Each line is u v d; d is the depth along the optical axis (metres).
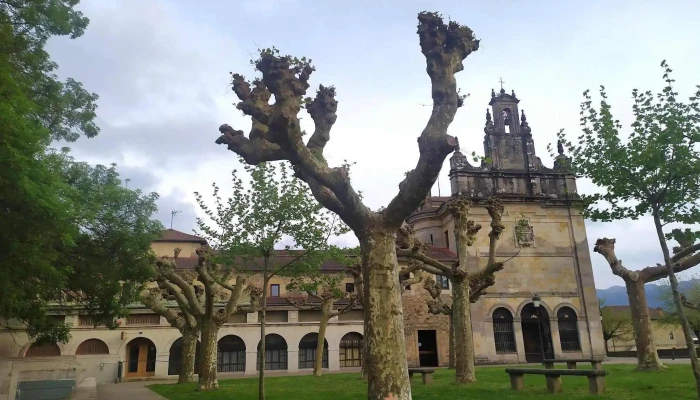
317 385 23.08
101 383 32.25
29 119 11.38
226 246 20.59
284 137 11.00
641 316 24.16
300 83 11.30
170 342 38.22
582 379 21.09
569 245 46.44
